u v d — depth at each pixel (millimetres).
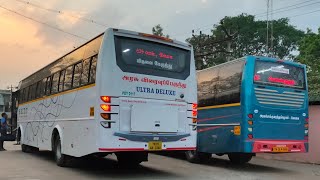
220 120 12680
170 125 10055
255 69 11859
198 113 13891
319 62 35250
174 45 10477
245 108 11625
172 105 10164
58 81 12617
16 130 18797
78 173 10656
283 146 11977
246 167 13164
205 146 13359
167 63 10266
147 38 10016
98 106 9320
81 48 10977
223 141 12453
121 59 9562
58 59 12859
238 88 11977
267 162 15117
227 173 11367
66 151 11320
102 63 9422
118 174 10555
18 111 18594
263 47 53750
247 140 11516
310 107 15172
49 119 13250
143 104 9672
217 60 38938
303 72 12766
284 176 11086
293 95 12391
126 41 9727
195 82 10773
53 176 10039
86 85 10188
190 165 13352
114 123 9266
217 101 12945
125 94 9477
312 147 14859
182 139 10250
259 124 11688
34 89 15641
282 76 12289
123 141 9312
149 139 9648
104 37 9570
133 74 9641
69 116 11266
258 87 11797
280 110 12070
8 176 9984
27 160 13938
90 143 9648
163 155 16891
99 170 11328
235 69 12297
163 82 10078
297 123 12375
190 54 10789
